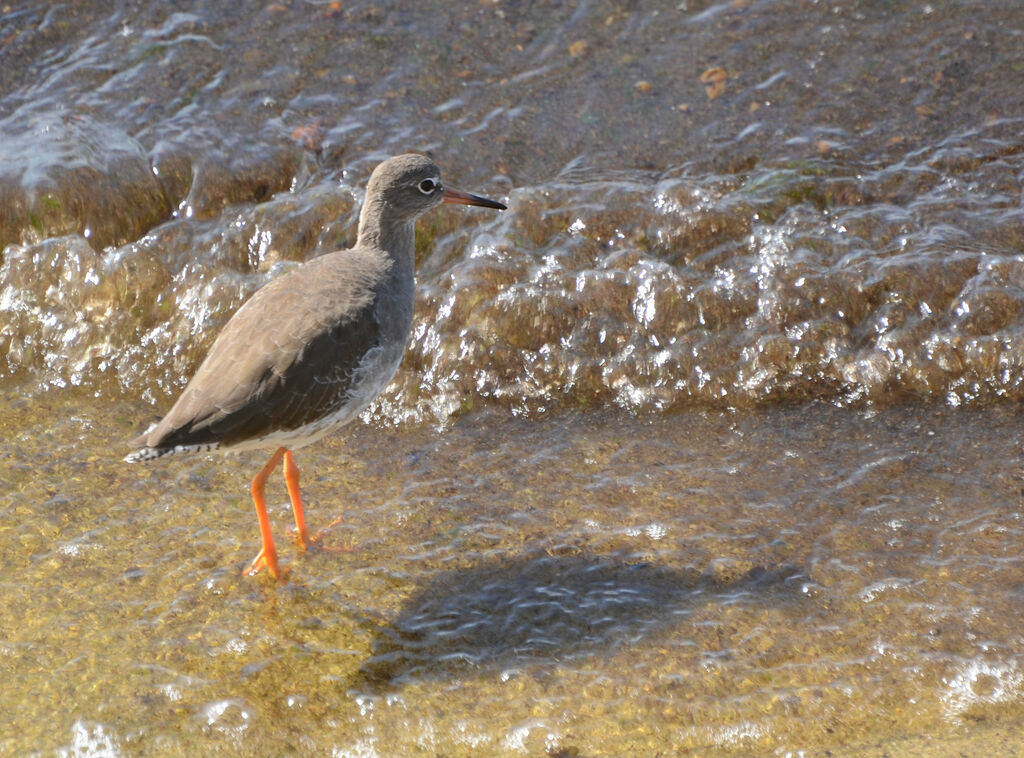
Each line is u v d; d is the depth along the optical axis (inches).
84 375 492.7
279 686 339.3
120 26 621.3
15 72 599.5
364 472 435.5
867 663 339.0
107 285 516.7
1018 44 583.8
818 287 492.7
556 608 366.0
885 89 572.4
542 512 410.3
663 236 518.6
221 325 504.1
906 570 374.9
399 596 374.6
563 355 487.5
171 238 532.1
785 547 387.5
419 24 621.0
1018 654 339.3
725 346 483.8
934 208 519.2
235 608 369.7
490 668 344.2
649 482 424.5
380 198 419.8
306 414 371.6
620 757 312.5
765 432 450.9
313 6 624.4
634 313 496.4
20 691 335.6
